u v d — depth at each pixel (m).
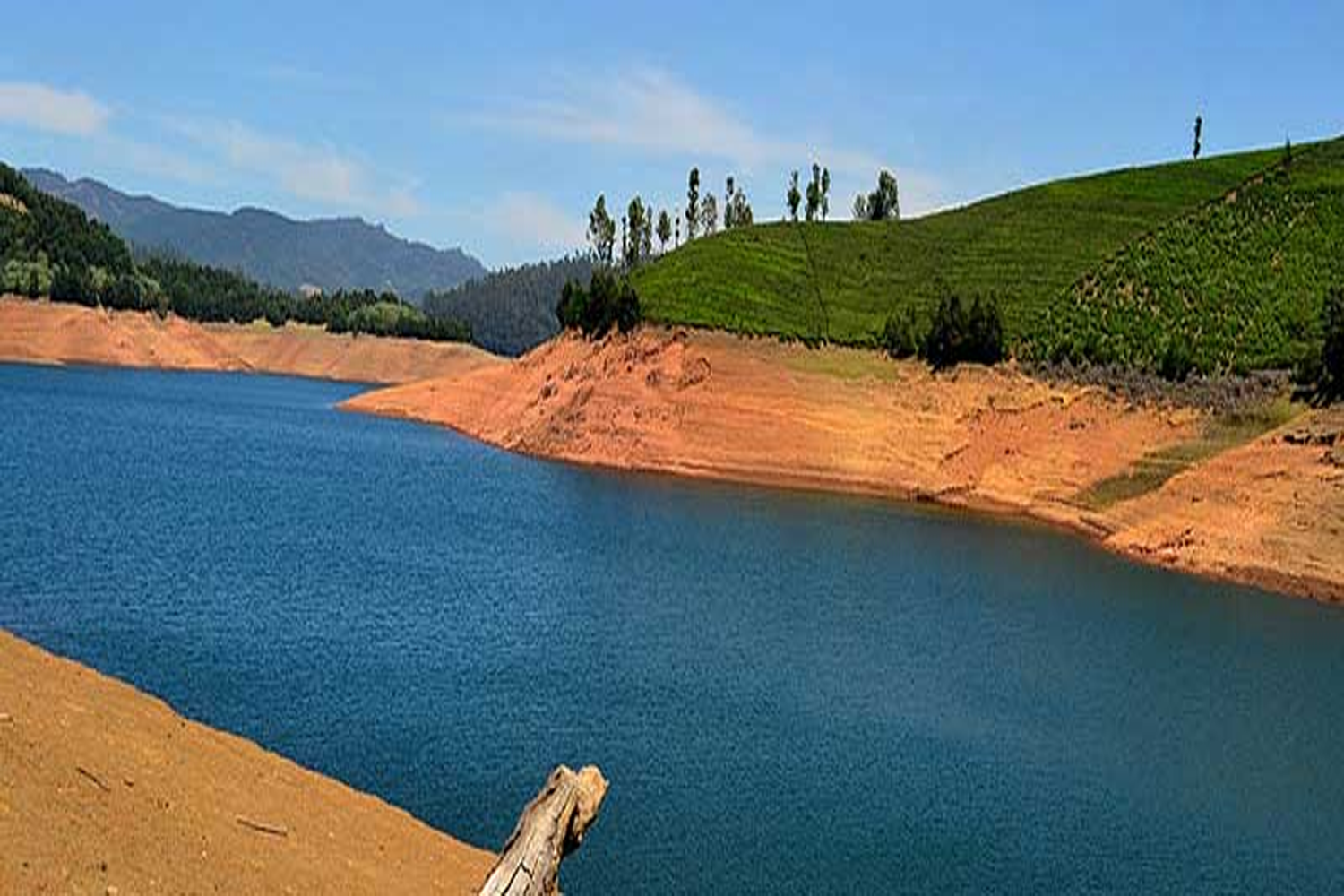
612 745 29.91
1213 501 66.50
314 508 65.69
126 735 20.83
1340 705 37.91
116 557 47.38
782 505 77.62
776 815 26.25
